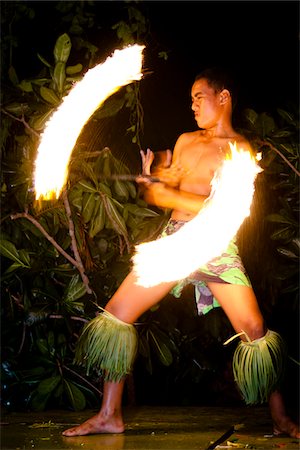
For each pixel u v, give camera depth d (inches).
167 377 221.9
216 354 219.8
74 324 207.3
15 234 202.2
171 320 203.5
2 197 201.6
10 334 207.2
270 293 212.8
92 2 220.4
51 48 243.3
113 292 201.0
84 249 200.1
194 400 224.4
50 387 194.7
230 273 149.8
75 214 198.2
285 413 155.2
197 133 160.9
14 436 155.6
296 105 208.8
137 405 210.7
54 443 147.3
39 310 198.5
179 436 154.9
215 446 145.0
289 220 201.5
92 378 206.1
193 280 154.0
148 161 154.7
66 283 207.3
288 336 224.4
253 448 143.6
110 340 151.6
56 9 229.8
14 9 216.2
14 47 230.5
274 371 149.9
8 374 204.1
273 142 202.2
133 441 149.2
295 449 142.9
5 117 200.7
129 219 201.5
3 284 205.9
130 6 216.8
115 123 228.2
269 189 212.2
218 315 206.1
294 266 206.4
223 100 156.8
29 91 193.5
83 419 179.6
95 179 191.3
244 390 150.6
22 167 193.3
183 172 156.3
